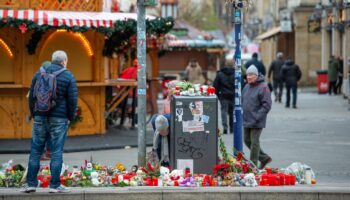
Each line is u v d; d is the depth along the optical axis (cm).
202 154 1395
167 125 1416
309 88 5378
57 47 2175
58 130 1265
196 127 1393
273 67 3966
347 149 1988
